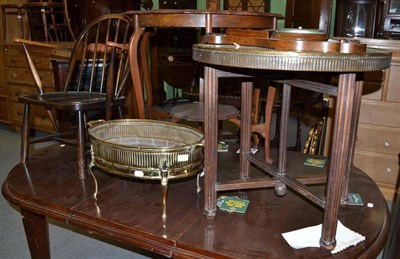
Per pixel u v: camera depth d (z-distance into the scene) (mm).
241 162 1487
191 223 1195
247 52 932
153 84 4727
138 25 1700
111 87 1693
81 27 3705
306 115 4113
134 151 1181
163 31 4598
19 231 1809
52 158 1827
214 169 1185
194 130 1433
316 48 937
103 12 3803
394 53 2055
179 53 4664
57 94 1851
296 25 4660
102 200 1361
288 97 1313
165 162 1179
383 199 1381
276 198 1387
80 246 1691
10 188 1478
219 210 1280
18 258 1585
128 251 1660
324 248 1035
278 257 1010
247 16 1648
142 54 2078
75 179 1558
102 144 1256
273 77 1223
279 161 1326
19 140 3332
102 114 2854
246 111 1434
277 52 902
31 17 3627
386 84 2107
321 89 1004
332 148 964
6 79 3490
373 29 4250
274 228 1165
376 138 2189
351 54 879
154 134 1549
